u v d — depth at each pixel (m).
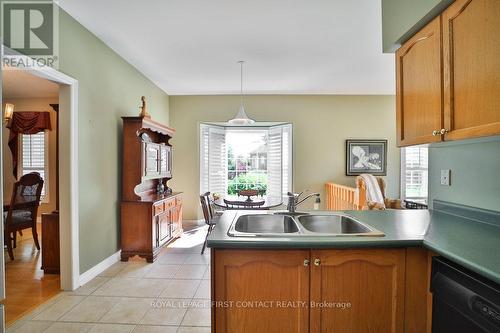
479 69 1.18
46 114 5.29
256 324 1.37
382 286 1.37
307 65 3.88
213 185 5.63
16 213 3.59
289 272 1.36
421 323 1.37
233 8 2.48
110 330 2.01
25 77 4.18
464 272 1.10
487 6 1.14
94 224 2.96
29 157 5.36
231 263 1.36
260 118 5.46
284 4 2.42
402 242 1.33
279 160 5.55
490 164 1.57
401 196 5.48
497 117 1.11
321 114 5.47
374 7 2.47
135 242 3.42
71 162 2.60
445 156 1.93
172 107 5.43
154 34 2.96
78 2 2.36
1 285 0.98
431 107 1.48
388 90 5.19
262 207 3.81
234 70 4.06
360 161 5.45
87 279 2.82
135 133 3.45
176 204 4.32
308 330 1.37
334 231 1.98
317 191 5.46
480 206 1.66
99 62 3.05
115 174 3.41
